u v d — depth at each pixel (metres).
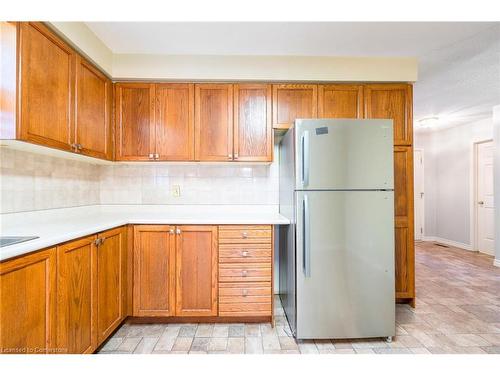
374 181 1.90
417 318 2.27
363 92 2.44
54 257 1.32
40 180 1.88
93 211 2.55
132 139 2.38
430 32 2.03
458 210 4.98
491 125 4.38
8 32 1.33
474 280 3.21
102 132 2.20
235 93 2.41
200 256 2.11
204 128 2.40
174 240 2.11
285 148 2.36
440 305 2.52
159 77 2.35
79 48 1.84
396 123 2.44
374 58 2.42
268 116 2.41
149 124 2.38
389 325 1.92
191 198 2.70
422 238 5.58
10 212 1.65
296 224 1.91
